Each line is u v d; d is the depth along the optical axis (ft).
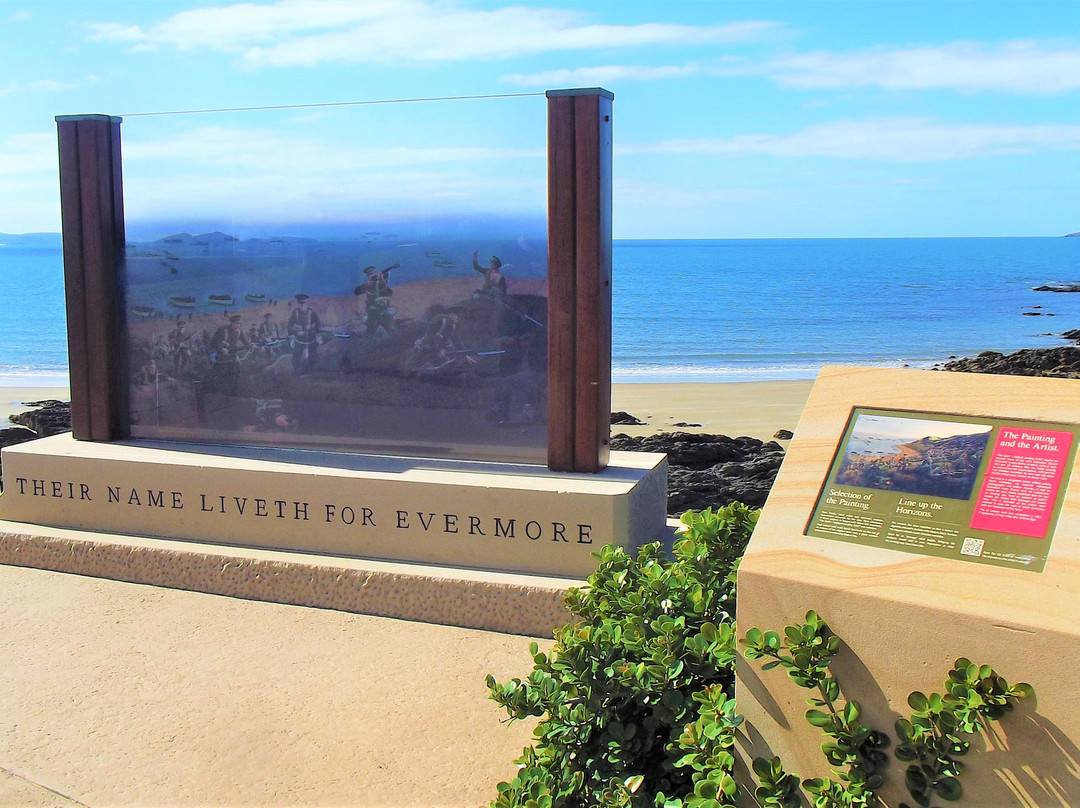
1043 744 6.91
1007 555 7.50
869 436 8.84
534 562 15.40
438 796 10.46
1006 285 157.07
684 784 8.85
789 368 77.77
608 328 16.26
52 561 17.65
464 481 15.81
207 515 17.33
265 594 16.17
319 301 17.76
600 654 9.29
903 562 7.72
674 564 10.62
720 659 8.20
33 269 176.24
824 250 283.79
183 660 13.85
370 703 12.51
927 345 96.17
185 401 19.02
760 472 27.71
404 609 15.38
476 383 16.94
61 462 18.20
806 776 7.95
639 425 41.27
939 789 7.19
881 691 7.54
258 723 12.02
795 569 7.91
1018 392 8.66
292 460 17.48
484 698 12.63
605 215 15.83
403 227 16.97
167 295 18.79
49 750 11.41
